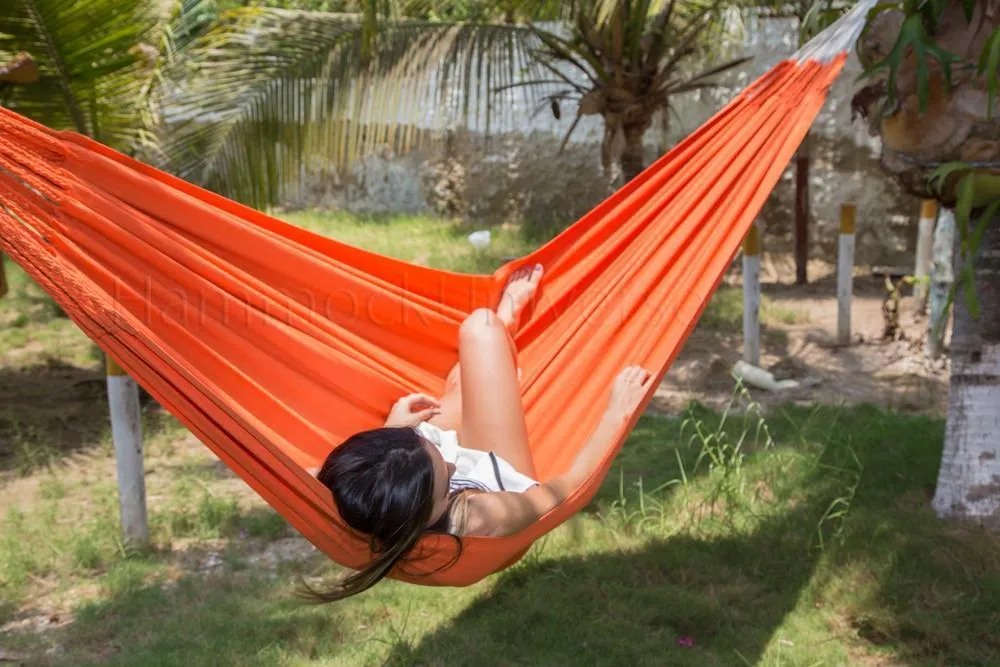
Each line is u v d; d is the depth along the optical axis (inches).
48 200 135.3
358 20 299.6
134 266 141.9
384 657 167.0
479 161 599.2
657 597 182.7
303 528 120.2
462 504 125.5
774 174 171.3
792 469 243.0
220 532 227.3
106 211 139.3
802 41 223.5
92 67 292.5
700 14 357.7
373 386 157.1
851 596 181.9
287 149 292.5
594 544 209.2
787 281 514.6
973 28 176.7
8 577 201.5
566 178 584.4
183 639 173.3
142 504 217.3
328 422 157.6
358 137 293.7
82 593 198.5
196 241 150.5
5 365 384.2
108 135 315.6
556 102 341.4
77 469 277.6
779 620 177.2
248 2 345.4
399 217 605.6
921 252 407.2
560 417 161.9
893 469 241.1
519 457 143.6
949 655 164.4
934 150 184.4
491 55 309.6
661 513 220.4
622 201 180.4
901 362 361.7
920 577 187.3
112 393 212.7
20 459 279.1
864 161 527.5
